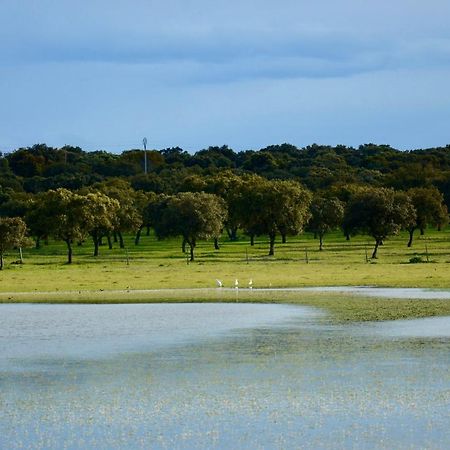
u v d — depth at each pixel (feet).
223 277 570.87
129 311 376.89
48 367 239.71
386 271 598.75
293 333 296.92
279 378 219.41
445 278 524.93
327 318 336.90
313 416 181.78
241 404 193.26
